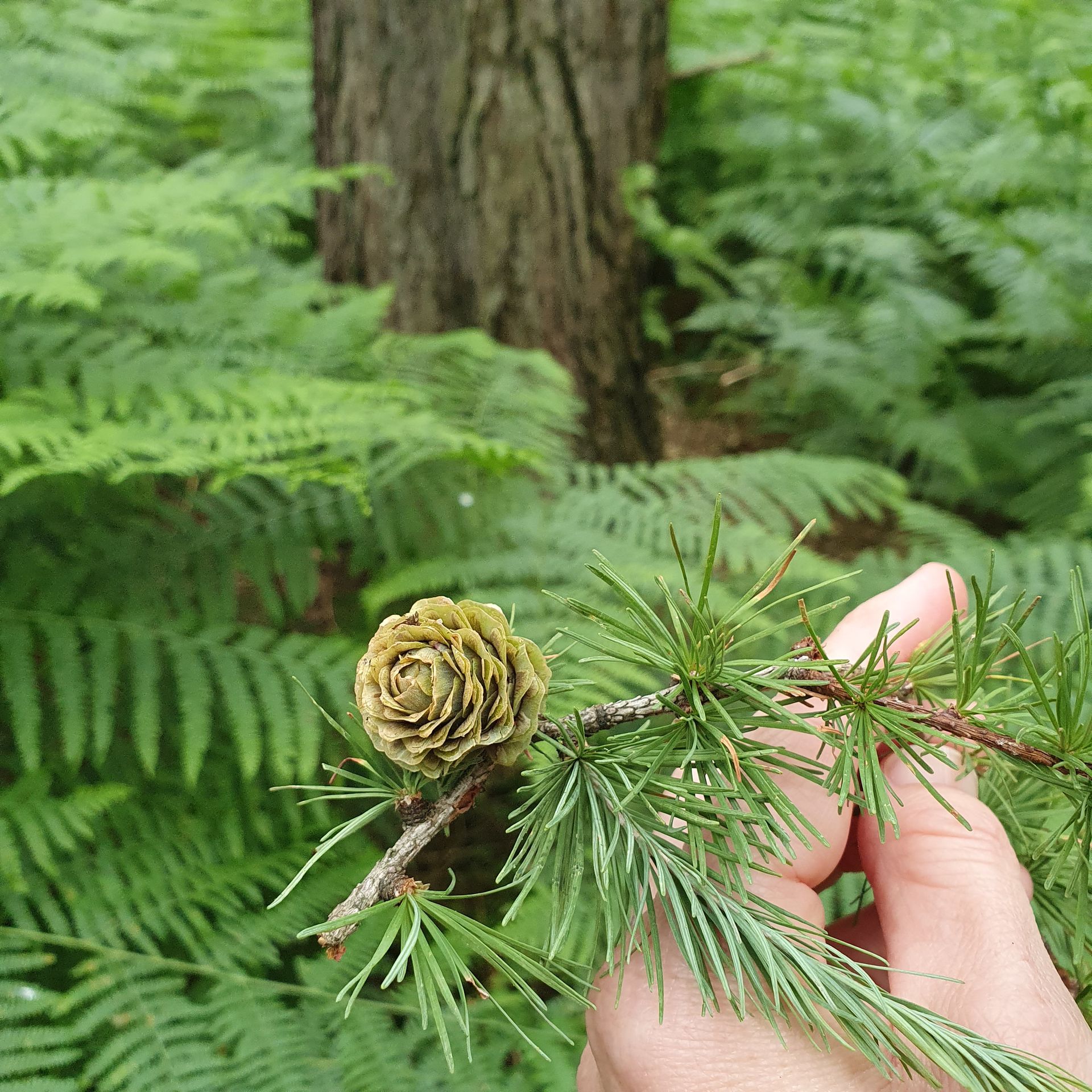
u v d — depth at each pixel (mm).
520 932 411
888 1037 159
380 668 151
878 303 808
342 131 687
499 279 686
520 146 670
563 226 698
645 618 166
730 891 167
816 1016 160
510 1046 396
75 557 446
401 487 517
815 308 883
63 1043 358
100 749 386
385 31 653
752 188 951
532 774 165
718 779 162
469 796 155
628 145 723
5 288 411
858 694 164
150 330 535
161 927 397
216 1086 358
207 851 426
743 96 1005
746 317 891
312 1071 372
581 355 724
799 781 207
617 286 742
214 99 896
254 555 470
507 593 465
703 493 553
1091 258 789
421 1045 391
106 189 556
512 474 551
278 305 576
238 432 440
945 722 163
